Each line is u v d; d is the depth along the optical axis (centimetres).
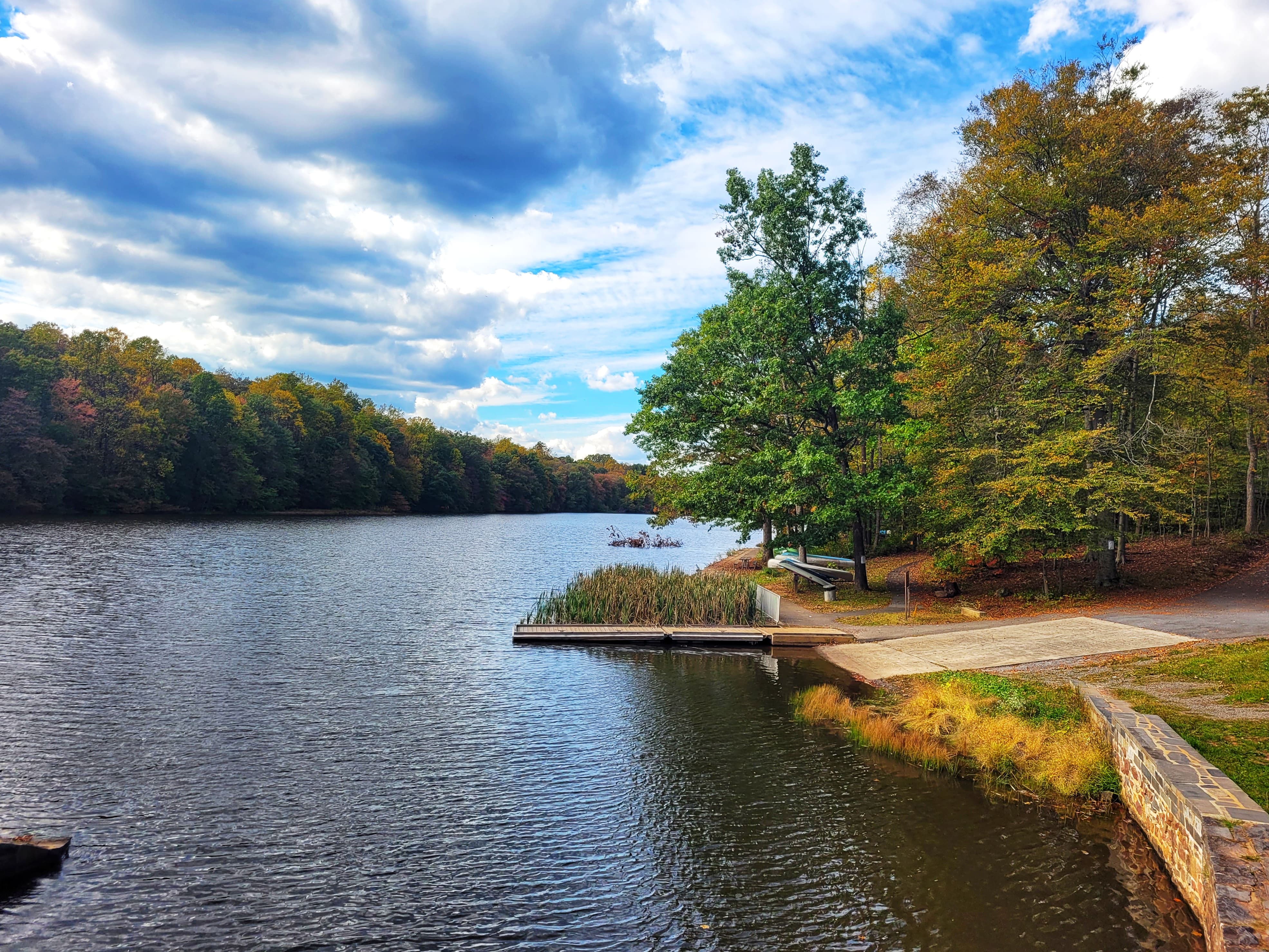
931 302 3067
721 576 2705
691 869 855
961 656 1761
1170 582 2578
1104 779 1016
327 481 10881
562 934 731
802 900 784
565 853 898
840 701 1513
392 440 12838
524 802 1049
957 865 845
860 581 2917
